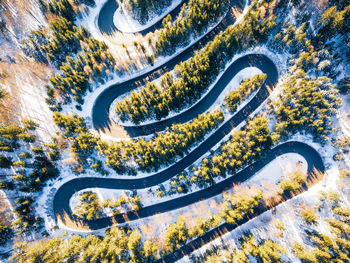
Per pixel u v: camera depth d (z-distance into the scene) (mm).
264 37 52656
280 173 50531
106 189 50969
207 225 45500
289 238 45906
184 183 50188
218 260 42375
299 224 46781
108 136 54344
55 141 49906
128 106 50500
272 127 51531
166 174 51812
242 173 51406
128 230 46875
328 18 47500
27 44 54219
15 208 46281
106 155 49156
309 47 49500
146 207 50344
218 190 50781
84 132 51344
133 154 48156
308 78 51500
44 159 48875
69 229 48406
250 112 54000
